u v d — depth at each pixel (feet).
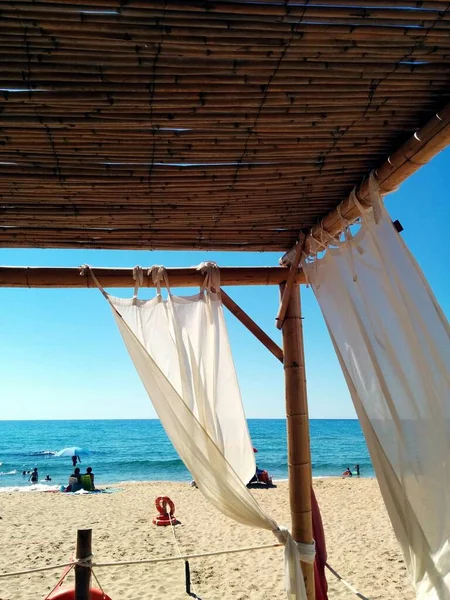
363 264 7.81
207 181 7.33
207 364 9.87
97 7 4.47
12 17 4.52
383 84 5.59
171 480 67.05
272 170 7.16
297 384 9.77
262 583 19.10
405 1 4.52
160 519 30.89
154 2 4.44
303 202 8.14
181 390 9.49
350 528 28.55
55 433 171.73
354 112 6.02
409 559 7.46
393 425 7.64
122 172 6.98
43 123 5.90
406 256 6.79
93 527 29.45
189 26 4.70
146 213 8.13
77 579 8.81
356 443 127.85
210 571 20.63
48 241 8.70
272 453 100.68
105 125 6.01
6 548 24.75
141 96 5.58
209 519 31.50
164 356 9.85
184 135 6.30
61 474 73.41
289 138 6.48
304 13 4.60
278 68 5.29
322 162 7.03
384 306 7.46
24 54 4.96
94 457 96.48
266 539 26.17
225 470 8.77
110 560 22.57
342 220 8.09
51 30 4.68
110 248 9.00
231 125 6.16
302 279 10.03
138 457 95.71
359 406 8.32
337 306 8.73
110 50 4.95
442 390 6.59
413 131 6.44
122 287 9.77
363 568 20.90
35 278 9.29
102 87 5.42
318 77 5.44
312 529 9.46
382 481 7.89
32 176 6.89
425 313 6.69
